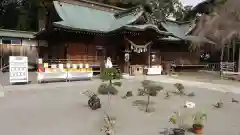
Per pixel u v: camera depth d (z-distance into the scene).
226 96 9.82
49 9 20.75
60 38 18.89
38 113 6.46
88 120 5.87
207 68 27.16
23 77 11.88
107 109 7.13
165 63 22.30
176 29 29.00
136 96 9.48
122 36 18.27
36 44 23.23
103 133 4.89
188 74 20.77
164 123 5.74
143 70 19.08
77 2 21.55
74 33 17.67
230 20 19.75
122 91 10.68
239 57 18.84
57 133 4.85
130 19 19.14
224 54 23.78
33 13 38.19
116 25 19.52
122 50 18.78
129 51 18.25
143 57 20.36
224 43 21.05
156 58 22.52
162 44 23.98
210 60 28.09
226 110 7.32
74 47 17.88
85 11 21.31
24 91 10.06
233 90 11.41
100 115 6.39
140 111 6.98
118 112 6.80
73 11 20.20
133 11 20.00
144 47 18.80
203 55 29.11
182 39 23.72
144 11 19.12
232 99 8.79
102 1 37.66
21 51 22.14
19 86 11.15
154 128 5.32
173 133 4.88
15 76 11.59
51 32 19.08
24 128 5.13
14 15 39.03
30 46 22.83
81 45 18.28
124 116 6.36
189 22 29.34
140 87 11.95
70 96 9.16
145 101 8.48
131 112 6.83
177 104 8.09
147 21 19.47
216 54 26.89
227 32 20.17
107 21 21.62
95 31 17.50
